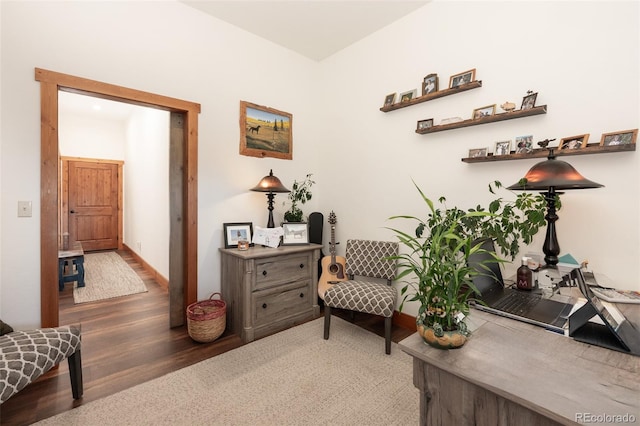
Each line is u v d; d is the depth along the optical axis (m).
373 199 2.98
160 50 2.44
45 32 1.97
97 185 6.02
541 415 0.71
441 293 0.95
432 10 2.49
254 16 2.73
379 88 2.92
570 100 1.81
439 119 2.45
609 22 1.67
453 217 1.98
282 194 3.27
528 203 1.76
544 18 1.90
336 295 2.36
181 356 2.15
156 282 3.99
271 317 2.60
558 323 1.12
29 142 1.93
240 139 2.93
